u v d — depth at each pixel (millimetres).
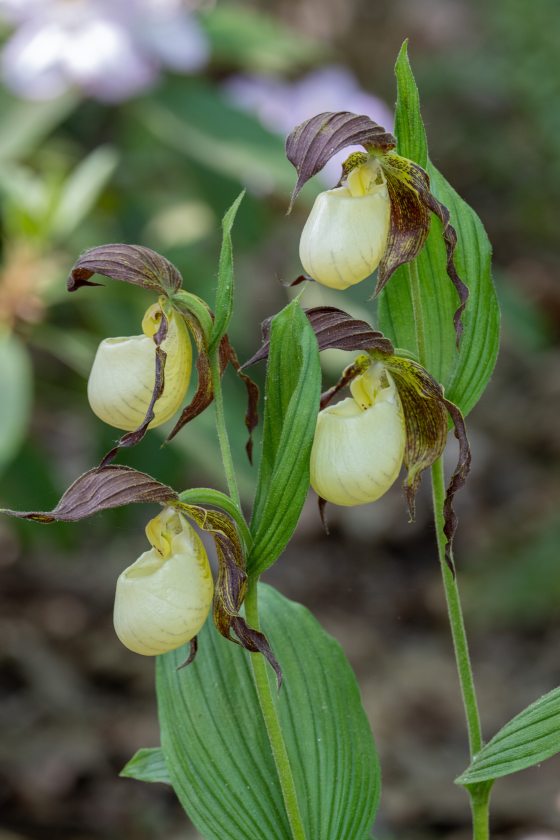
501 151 3771
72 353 1736
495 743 1311
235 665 1381
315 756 1367
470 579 2357
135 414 1279
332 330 1299
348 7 4816
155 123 1796
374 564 2516
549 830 1684
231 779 1361
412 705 2004
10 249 1820
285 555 2561
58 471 2439
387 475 1315
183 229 2131
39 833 1720
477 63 4039
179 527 1290
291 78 3117
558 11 3176
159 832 1729
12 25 1831
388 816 1718
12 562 2484
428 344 1348
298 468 1265
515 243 3586
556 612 2174
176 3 1785
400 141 1295
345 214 1281
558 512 2416
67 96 1739
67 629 2244
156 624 1276
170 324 1273
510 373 3109
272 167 1726
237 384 1909
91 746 1898
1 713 1983
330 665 1385
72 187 1730
